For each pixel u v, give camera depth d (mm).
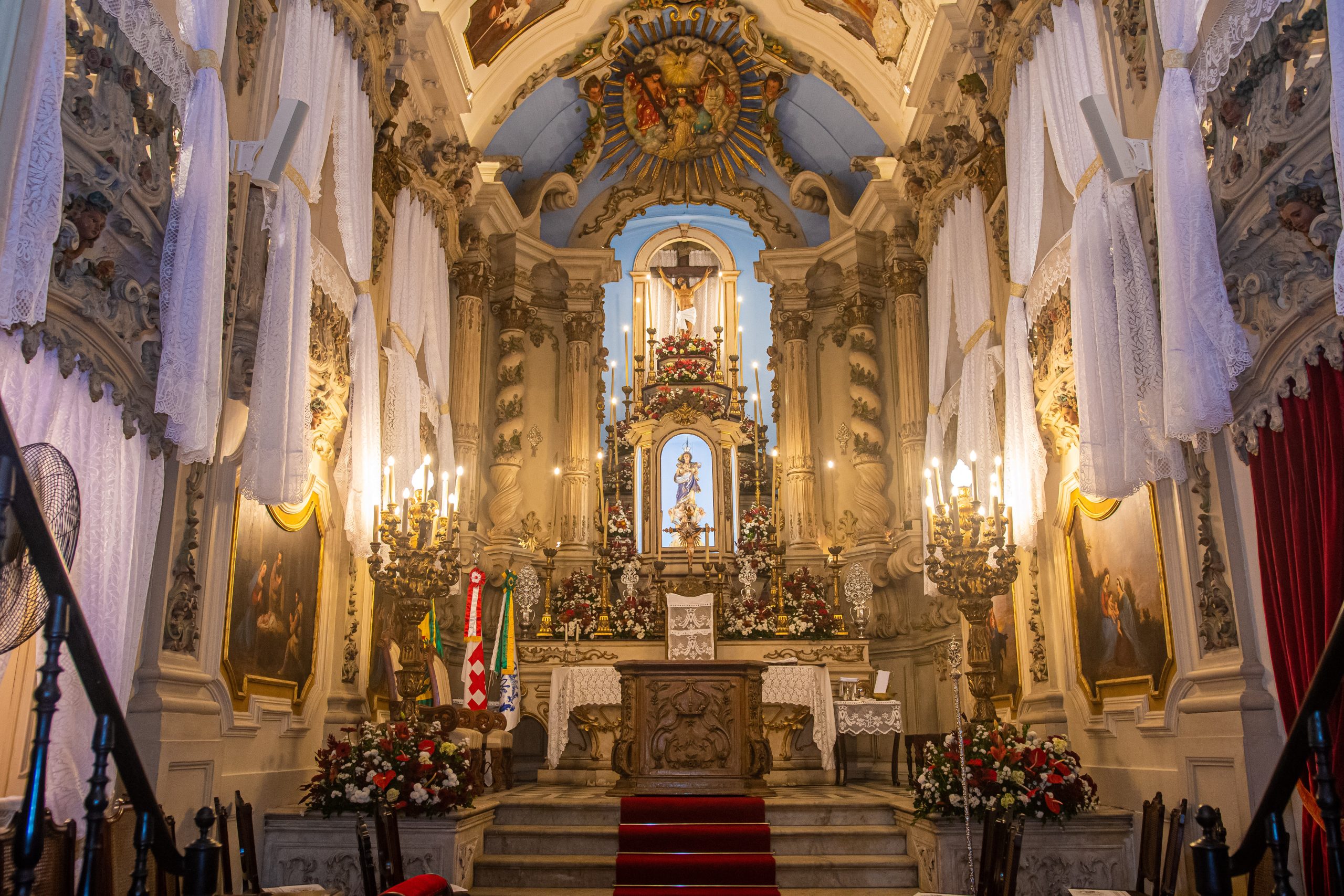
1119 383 6684
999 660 9883
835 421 13953
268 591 7297
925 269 13133
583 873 7473
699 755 8617
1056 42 7879
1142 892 5750
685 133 14375
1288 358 5328
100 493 5094
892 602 12758
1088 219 6977
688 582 12086
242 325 6949
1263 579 5578
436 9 10719
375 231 9656
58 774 4758
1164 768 6734
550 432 13977
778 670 10578
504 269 13922
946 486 10781
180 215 5668
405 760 7102
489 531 12898
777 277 14555
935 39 10023
